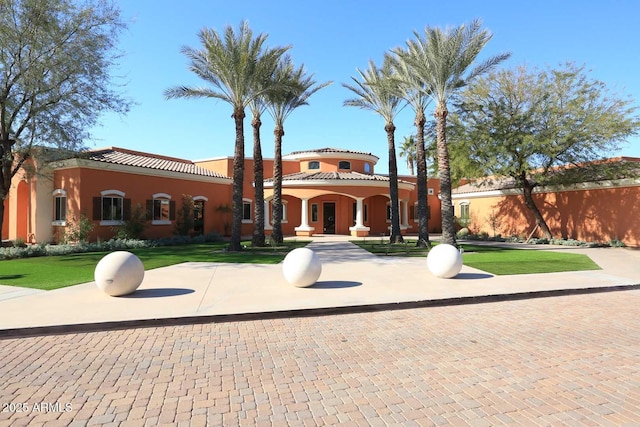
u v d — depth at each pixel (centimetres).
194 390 420
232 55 1695
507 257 1611
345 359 513
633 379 445
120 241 1952
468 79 1858
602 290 973
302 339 601
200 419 358
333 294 877
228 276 1115
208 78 1798
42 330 629
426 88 1944
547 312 767
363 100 2270
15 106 1755
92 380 448
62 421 354
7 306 758
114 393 413
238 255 1667
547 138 2053
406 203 3312
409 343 579
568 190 2442
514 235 2783
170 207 2452
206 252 1797
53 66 1698
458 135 2303
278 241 2177
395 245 2092
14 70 1695
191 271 1206
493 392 412
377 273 1173
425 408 377
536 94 2181
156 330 654
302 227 2869
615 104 2058
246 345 573
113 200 2127
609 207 2214
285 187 2878
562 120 2111
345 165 3281
